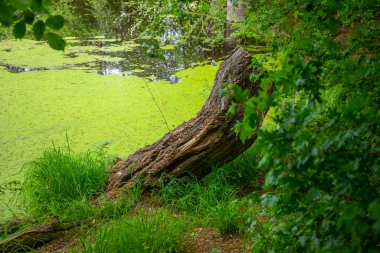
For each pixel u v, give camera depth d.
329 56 1.88
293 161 1.38
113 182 3.95
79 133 5.46
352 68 1.70
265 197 1.58
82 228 2.96
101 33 10.62
